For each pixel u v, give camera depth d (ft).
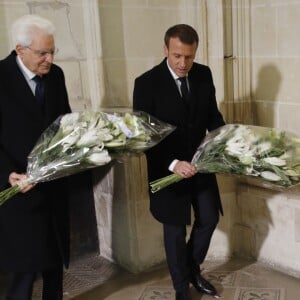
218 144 7.95
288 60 10.05
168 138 8.47
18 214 7.54
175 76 8.40
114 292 10.13
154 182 8.15
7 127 7.42
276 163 7.50
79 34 10.43
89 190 11.56
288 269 10.55
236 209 11.43
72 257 11.52
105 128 7.41
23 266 7.61
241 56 10.69
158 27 11.10
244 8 10.51
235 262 11.21
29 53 7.15
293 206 10.19
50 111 7.64
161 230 11.09
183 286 8.98
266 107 10.73
